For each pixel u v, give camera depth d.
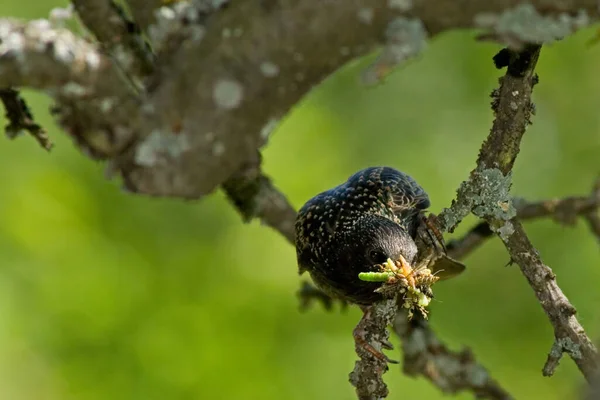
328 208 8.48
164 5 4.96
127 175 4.79
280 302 12.51
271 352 12.10
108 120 4.69
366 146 13.37
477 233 8.84
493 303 13.57
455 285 13.59
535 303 13.49
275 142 12.71
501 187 6.66
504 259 13.74
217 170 4.81
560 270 12.89
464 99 13.52
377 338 7.05
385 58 4.54
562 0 4.46
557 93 14.02
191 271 12.45
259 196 8.86
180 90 4.72
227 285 12.57
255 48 4.65
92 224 12.12
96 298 11.70
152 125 4.72
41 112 11.97
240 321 12.23
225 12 4.72
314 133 12.88
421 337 9.26
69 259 11.75
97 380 11.54
